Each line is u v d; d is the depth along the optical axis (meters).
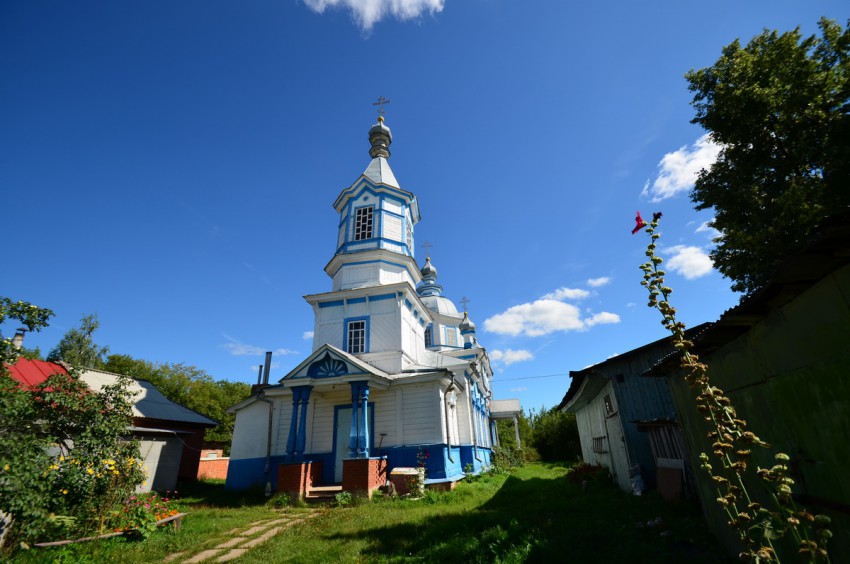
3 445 6.92
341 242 21.86
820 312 3.38
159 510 10.20
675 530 6.97
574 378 13.55
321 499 13.37
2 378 7.68
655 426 10.36
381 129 24.84
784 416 4.05
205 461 24.42
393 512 10.40
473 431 20.42
